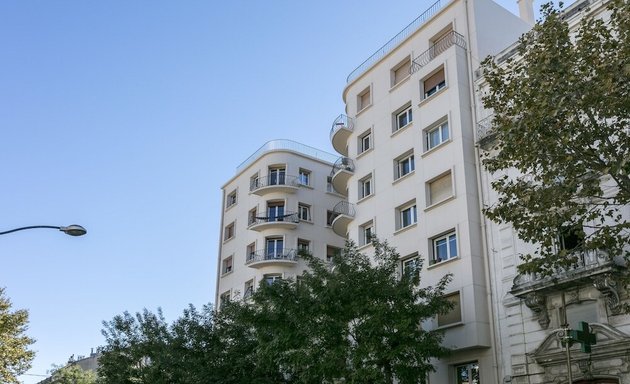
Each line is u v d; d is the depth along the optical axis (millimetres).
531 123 14508
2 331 29766
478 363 22344
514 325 21469
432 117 26984
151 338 29156
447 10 28438
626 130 18422
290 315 20812
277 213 40719
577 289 19641
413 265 22797
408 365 20078
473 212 24047
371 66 31938
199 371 24250
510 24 28656
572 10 22984
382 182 29125
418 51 29297
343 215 30844
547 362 19797
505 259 22531
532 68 15086
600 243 14586
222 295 42062
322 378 20797
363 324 19922
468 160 24859
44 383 54531
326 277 21547
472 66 26484
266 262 38250
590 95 13992
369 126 31078
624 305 16391
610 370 18156
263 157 42188
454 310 23422
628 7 14281
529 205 15062
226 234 44094
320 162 43188
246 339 25406
